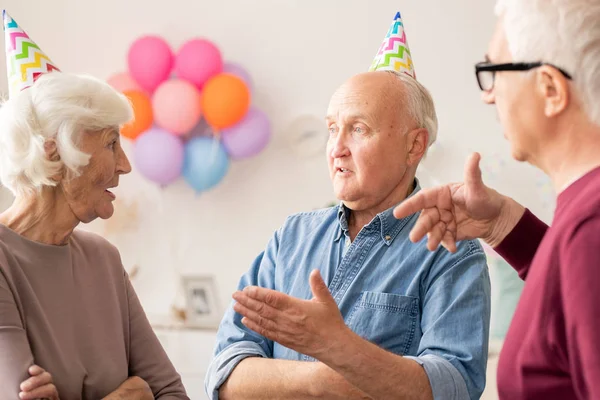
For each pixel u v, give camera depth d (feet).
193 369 11.46
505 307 9.72
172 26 12.34
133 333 5.64
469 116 11.23
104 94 5.00
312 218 5.57
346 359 4.02
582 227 2.84
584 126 3.11
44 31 12.78
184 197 12.23
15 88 5.49
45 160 4.79
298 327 3.99
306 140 11.80
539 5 3.08
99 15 12.60
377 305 4.82
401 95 5.03
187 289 12.05
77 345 5.09
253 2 12.03
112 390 5.20
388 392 4.14
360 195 4.99
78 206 5.05
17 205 5.08
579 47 2.99
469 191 3.97
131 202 12.34
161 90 10.88
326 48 11.82
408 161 5.12
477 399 4.51
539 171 10.80
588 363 2.71
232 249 12.10
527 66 3.15
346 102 5.02
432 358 4.39
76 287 5.21
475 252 4.80
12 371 4.56
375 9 11.60
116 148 5.21
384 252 4.99
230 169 12.09
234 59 12.10
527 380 3.07
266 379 4.70
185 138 11.59
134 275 12.30
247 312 4.03
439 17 11.34
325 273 5.14
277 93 11.98
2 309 4.68
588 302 2.74
